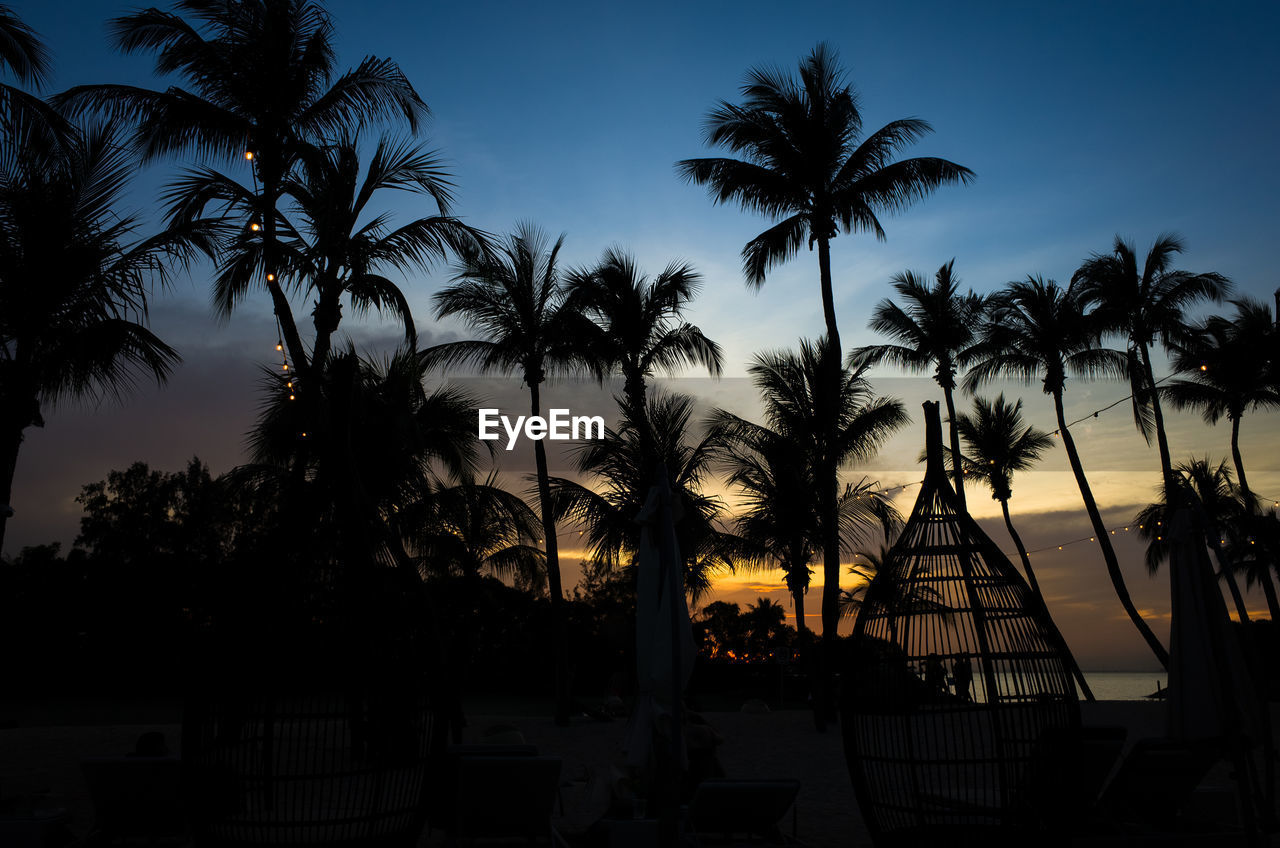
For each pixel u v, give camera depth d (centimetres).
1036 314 3103
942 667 674
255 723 570
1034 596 624
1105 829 692
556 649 1872
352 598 600
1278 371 2928
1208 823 724
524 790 687
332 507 613
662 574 700
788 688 3186
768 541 2236
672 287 2077
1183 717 693
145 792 700
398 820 574
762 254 2194
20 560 3822
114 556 3941
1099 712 1903
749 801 691
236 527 4044
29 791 978
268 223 1385
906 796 657
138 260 1252
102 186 1212
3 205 1143
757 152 2177
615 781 763
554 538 1941
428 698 582
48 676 3475
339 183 1428
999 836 582
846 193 2127
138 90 1352
